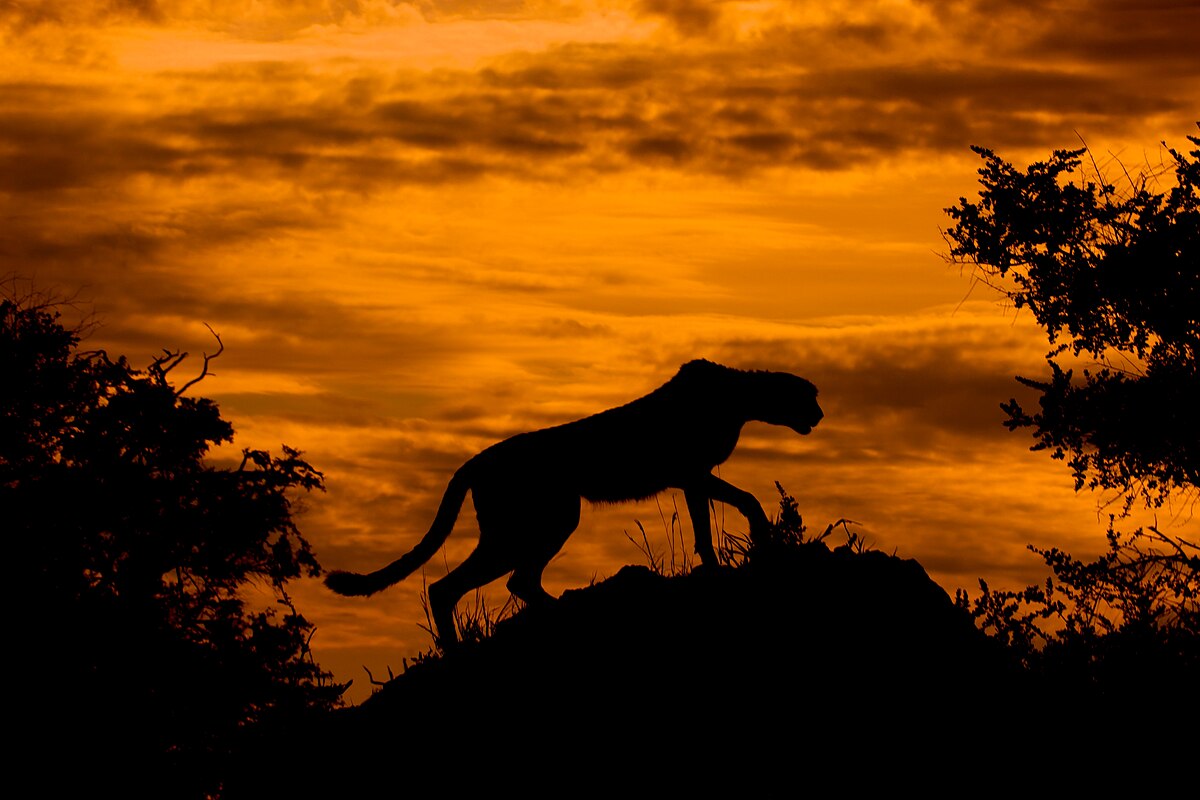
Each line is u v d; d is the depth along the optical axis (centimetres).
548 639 2156
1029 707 1902
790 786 1888
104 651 3169
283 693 2873
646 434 2514
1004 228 2123
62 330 3556
